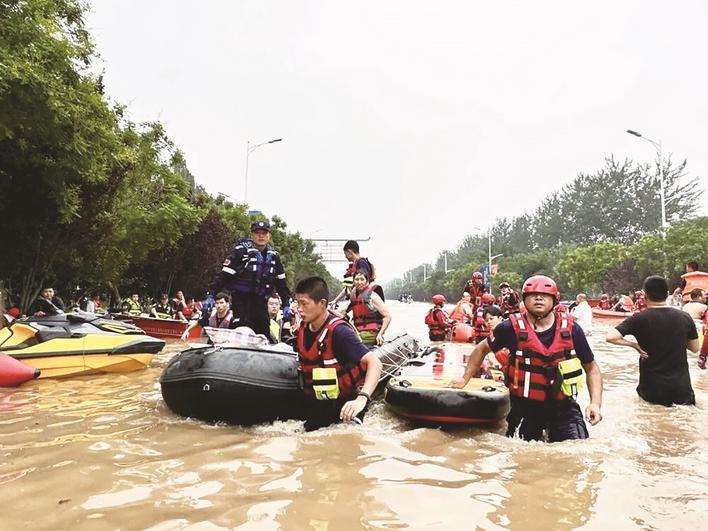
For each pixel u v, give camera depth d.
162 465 3.51
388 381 5.90
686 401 5.88
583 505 2.93
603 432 4.70
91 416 5.11
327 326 4.45
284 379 4.82
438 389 4.85
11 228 14.27
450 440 4.38
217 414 4.76
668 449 4.14
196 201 28.61
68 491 3.03
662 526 2.67
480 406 4.70
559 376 4.41
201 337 15.23
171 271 26.02
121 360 7.90
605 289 40.69
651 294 6.11
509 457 3.87
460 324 13.00
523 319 4.56
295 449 3.92
